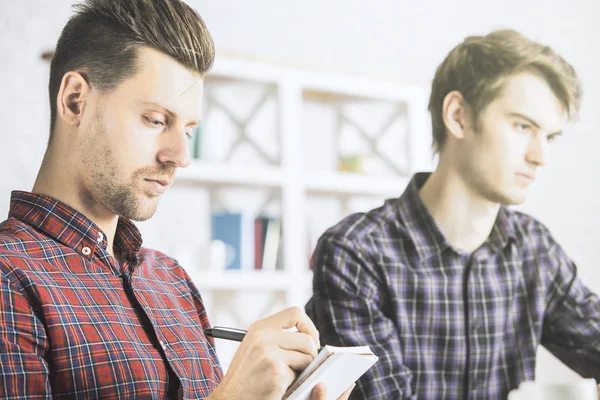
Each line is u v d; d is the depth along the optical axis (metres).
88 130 1.30
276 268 3.36
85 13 1.34
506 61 2.51
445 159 2.46
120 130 1.29
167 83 1.31
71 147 1.31
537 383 1.19
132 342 1.26
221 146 3.38
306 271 3.39
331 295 2.20
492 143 2.46
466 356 2.27
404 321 2.23
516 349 2.35
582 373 2.42
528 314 2.39
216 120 3.40
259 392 1.10
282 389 1.10
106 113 1.29
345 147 3.69
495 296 2.34
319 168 3.62
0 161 2.87
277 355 1.12
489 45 2.52
